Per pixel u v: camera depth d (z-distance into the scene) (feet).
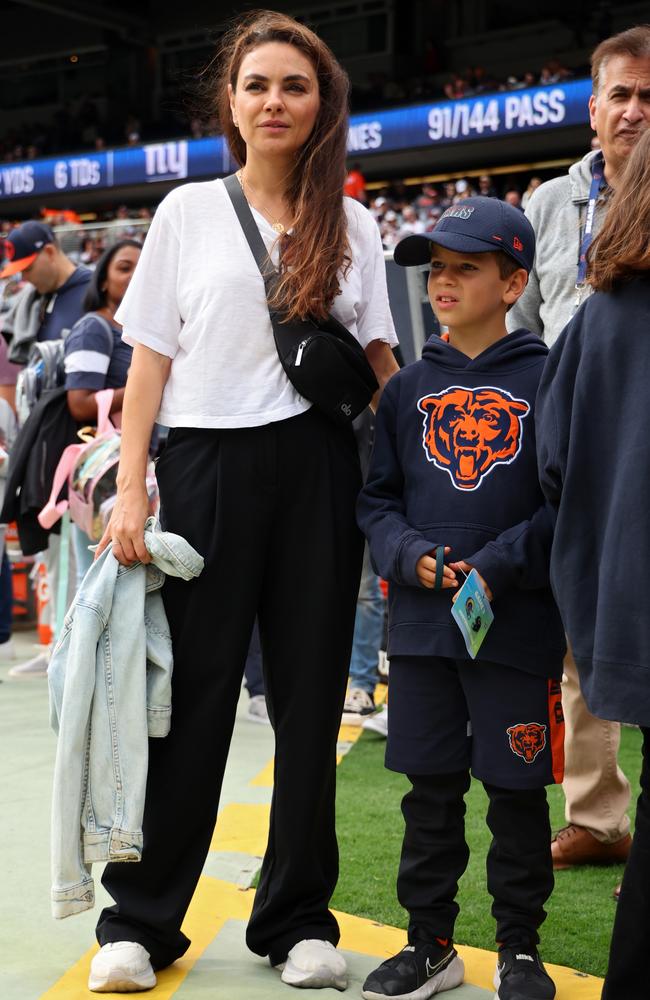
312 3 93.76
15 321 16.58
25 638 20.44
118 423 14.01
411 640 6.64
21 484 14.17
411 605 6.70
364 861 9.19
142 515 6.72
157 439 13.17
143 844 6.77
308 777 6.93
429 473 6.77
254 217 6.88
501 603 6.49
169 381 6.98
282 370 6.79
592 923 7.92
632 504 5.45
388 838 9.78
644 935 5.61
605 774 8.81
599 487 5.72
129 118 96.43
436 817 6.74
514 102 70.33
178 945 6.95
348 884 8.68
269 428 6.75
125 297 6.93
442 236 6.77
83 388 13.74
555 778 6.55
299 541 6.85
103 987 6.60
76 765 6.47
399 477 7.03
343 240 6.86
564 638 6.73
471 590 6.23
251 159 6.99
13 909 8.03
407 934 7.25
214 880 8.63
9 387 17.56
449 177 79.25
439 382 6.91
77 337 13.85
